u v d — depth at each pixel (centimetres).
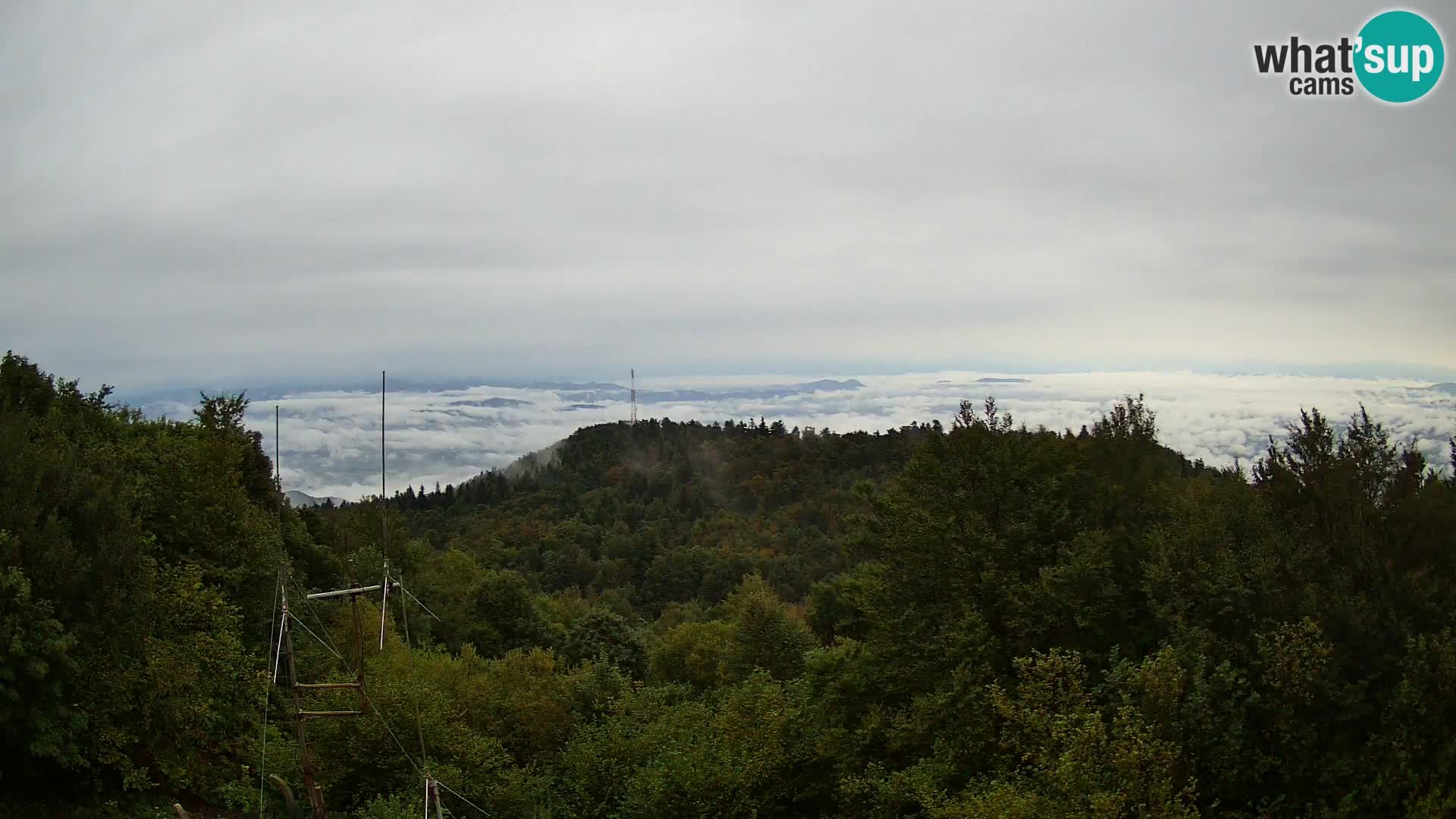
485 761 2656
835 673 2873
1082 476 2522
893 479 2753
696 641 5909
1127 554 2295
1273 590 1880
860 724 2616
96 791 2098
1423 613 1731
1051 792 1622
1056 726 1587
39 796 2005
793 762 2569
